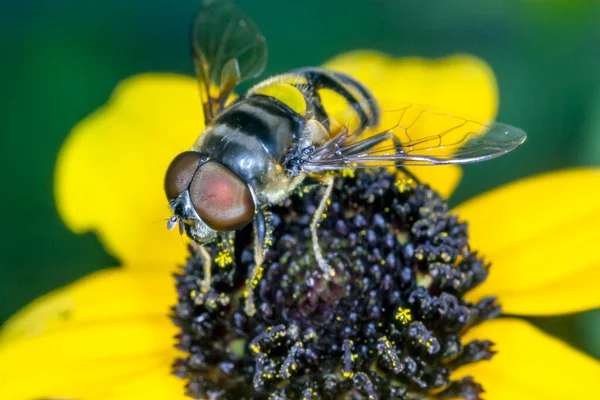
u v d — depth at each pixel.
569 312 0.10
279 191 0.09
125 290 0.10
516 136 0.09
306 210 0.10
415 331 0.09
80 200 0.10
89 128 0.10
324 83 0.10
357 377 0.09
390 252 0.10
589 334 0.10
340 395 0.09
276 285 0.09
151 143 0.10
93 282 0.10
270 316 0.09
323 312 0.09
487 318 0.10
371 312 0.09
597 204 0.10
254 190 0.09
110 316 0.10
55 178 0.10
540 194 0.10
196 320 0.10
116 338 0.10
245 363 0.09
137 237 0.10
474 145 0.09
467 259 0.10
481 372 0.10
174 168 0.09
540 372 0.10
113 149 0.10
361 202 0.10
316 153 0.09
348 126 0.10
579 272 0.10
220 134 0.09
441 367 0.09
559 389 0.10
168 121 0.10
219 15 0.10
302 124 0.09
